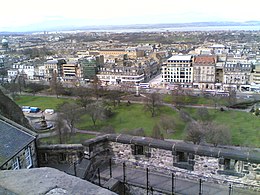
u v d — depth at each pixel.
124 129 70.94
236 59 157.00
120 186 11.29
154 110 89.38
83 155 13.02
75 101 102.50
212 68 140.75
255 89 127.06
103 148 12.62
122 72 151.12
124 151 12.38
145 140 12.02
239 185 10.41
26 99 112.81
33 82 134.50
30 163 14.96
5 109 24.48
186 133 63.38
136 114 87.75
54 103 105.44
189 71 144.88
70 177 5.56
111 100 101.44
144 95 111.06
